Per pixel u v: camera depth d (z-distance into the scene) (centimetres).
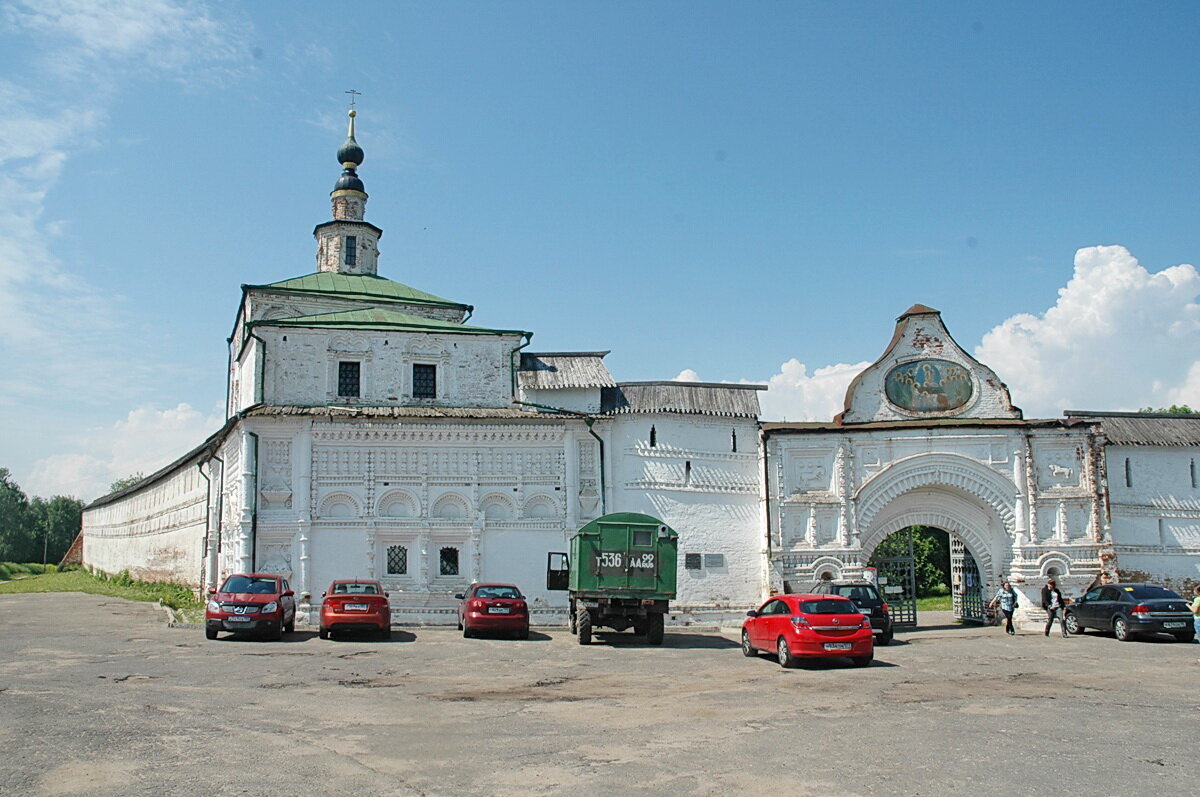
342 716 1377
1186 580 3506
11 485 10938
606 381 3450
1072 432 3422
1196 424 3653
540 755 1123
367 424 3192
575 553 2708
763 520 3369
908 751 1144
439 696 1598
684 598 3316
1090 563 3359
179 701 1472
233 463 3316
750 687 1741
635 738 1228
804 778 1011
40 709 1378
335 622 2483
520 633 2705
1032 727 1303
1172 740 1214
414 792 955
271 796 932
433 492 3231
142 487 5581
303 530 3077
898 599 3372
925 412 3491
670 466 3394
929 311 3534
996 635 2961
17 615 3177
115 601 3894
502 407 3469
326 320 3447
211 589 3522
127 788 950
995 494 3384
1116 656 2273
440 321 3881
